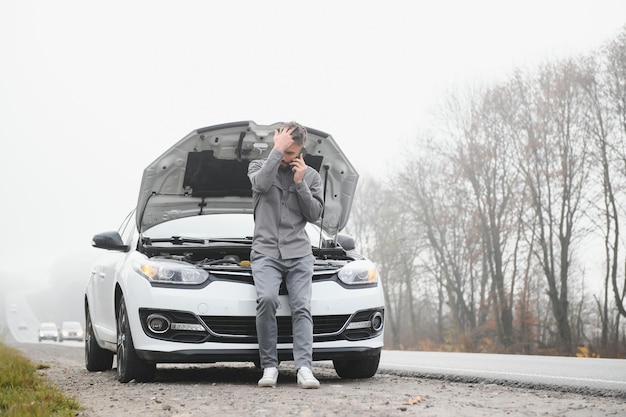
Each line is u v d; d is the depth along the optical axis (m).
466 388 5.71
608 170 32.50
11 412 4.06
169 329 5.88
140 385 5.91
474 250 38.09
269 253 5.87
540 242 34.31
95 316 7.67
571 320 35.59
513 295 36.03
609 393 5.16
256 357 5.92
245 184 7.11
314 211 5.97
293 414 4.07
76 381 6.63
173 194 6.97
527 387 5.75
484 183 37.22
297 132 5.95
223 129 6.53
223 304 5.88
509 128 36.19
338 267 6.30
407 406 4.43
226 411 4.25
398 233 42.44
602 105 32.66
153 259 6.18
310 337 5.77
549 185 34.22
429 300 45.38
